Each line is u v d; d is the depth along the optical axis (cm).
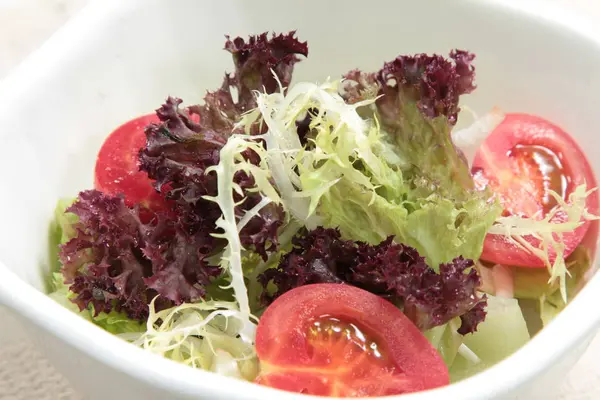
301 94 31
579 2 46
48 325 24
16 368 31
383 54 37
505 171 34
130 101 35
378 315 27
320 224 30
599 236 32
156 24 35
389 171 30
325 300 27
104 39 33
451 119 31
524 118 35
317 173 29
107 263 28
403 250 28
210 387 23
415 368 26
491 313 30
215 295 30
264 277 29
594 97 33
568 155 34
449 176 30
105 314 29
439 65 30
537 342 24
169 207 31
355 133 30
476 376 23
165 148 29
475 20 35
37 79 31
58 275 30
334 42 37
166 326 28
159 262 28
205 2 35
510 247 31
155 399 23
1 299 24
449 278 27
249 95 32
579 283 32
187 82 36
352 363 27
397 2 35
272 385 26
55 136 31
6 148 29
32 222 30
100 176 33
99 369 24
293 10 36
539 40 34
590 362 32
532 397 25
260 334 27
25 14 45
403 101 31
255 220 29
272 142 30
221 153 28
